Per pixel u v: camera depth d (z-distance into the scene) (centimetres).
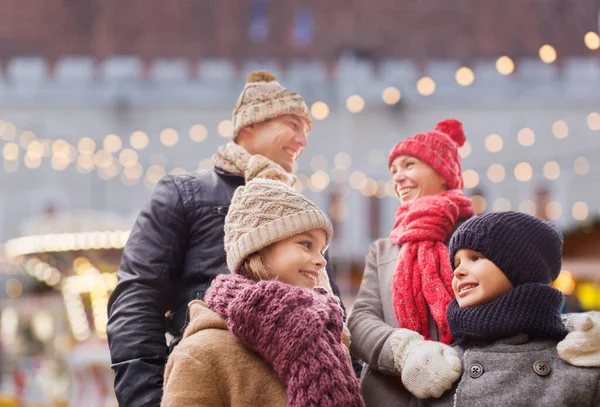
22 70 1762
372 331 205
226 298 173
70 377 667
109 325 216
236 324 168
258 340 166
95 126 1719
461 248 189
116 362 210
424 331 211
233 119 248
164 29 1906
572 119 1678
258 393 167
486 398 174
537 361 175
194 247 225
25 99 1720
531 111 1686
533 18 1830
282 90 244
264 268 180
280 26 1928
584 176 1645
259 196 182
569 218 1625
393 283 218
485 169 1658
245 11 1931
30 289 1089
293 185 233
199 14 1927
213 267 221
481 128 1683
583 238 605
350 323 219
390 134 1672
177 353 172
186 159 1697
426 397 185
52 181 1697
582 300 605
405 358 190
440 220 221
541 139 1672
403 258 220
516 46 1856
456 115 1689
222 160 238
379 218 1633
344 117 1666
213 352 169
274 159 242
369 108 1680
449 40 1903
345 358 168
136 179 1692
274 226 178
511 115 1689
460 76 920
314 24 1933
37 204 1684
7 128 1695
